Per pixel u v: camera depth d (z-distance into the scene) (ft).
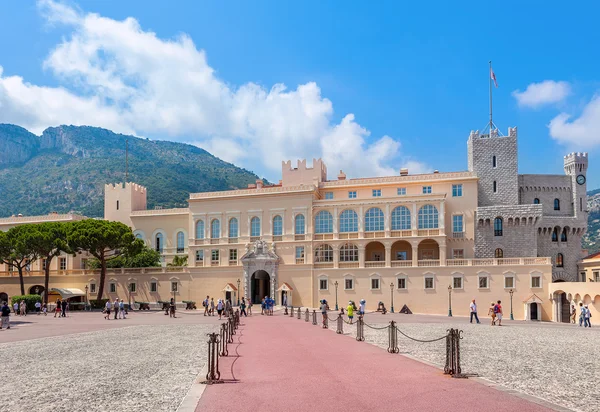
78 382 77.92
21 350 123.34
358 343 126.41
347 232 335.26
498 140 351.87
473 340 142.31
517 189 347.15
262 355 103.04
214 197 365.20
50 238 328.29
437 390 65.87
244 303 269.03
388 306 318.45
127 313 295.89
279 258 343.67
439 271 311.47
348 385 69.46
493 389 66.64
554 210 361.51
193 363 95.61
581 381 76.69
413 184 344.69
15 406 62.28
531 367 89.97
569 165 364.17
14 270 395.75
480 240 330.95
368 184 351.87
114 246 332.60
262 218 353.31
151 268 368.27
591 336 160.25
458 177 337.31
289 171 376.27
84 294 372.17
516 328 197.98
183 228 394.52
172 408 59.36
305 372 80.64
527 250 325.42
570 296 274.36
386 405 57.77
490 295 301.22
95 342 139.33
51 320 243.40
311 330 168.55
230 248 358.64
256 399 61.57
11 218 419.54
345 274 328.90
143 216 403.75
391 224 328.08
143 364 95.86
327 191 363.56
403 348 116.57
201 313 294.05
